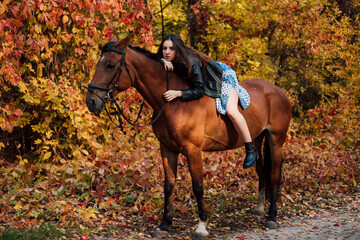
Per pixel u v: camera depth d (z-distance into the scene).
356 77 10.17
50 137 6.00
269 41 9.70
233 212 4.93
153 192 4.99
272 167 4.64
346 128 8.79
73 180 5.10
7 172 5.02
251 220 4.64
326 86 10.35
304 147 7.55
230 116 4.00
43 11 5.07
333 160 6.87
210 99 3.96
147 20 5.96
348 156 7.43
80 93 5.95
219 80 4.00
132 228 4.23
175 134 3.78
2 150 5.93
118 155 5.63
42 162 5.62
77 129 5.76
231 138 4.19
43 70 5.96
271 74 9.82
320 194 5.92
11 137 6.09
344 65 10.66
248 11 9.21
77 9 5.21
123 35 9.74
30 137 6.04
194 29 9.41
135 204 4.66
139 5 5.63
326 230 4.26
